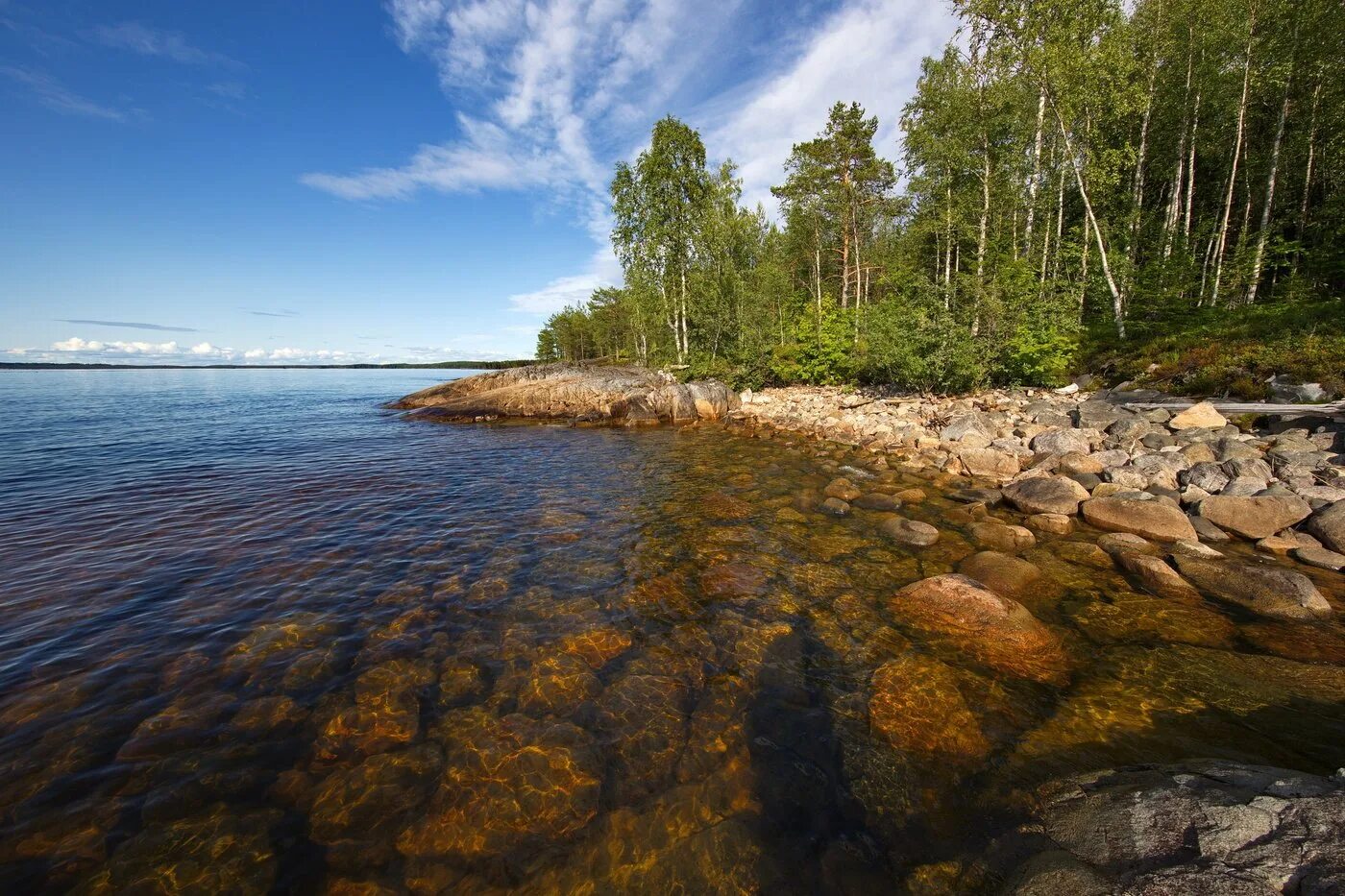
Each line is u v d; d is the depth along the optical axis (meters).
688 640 6.00
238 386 67.81
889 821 3.65
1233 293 26.22
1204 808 3.27
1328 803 3.11
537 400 29.09
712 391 26.62
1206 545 8.38
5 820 3.70
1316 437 10.84
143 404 36.47
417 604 6.88
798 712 4.80
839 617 6.51
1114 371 19.31
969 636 5.95
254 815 3.76
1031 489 10.49
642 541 9.16
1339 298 19.22
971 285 20.41
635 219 39.09
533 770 4.14
